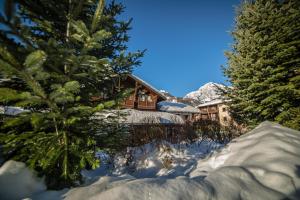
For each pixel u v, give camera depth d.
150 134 9.76
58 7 3.60
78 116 3.34
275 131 5.06
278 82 8.41
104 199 2.40
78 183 3.51
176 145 8.17
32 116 2.97
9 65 2.45
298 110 7.85
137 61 4.39
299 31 8.23
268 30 9.30
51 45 2.76
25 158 3.40
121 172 6.39
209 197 2.60
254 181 3.12
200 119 10.89
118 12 5.05
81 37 3.04
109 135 4.01
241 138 5.55
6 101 3.18
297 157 3.70
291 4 8.66
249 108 8.86
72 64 3.16
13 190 2.87
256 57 9.05
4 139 2.97
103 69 3.42
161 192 2.51
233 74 9.46
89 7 4.48
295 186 3.02
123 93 4.07
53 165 3.14
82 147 3.60
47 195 2.96
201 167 4.98
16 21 2.46
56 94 2.88
